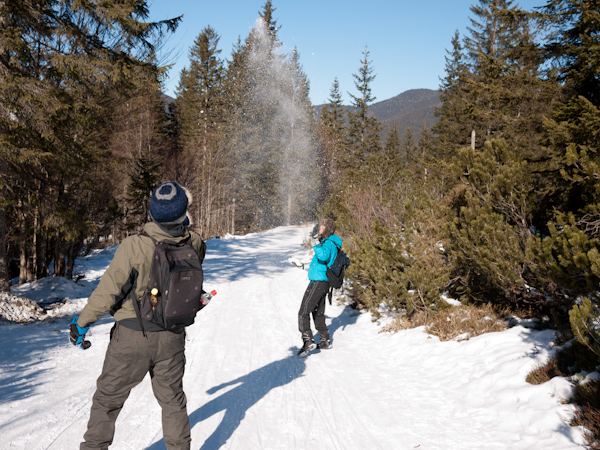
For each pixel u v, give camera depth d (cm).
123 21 902
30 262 1167
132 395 383
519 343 446
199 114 4578
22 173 853
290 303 845
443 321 553
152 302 221
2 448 279
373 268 627
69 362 482
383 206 1094
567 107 796
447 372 434
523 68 1105
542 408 323
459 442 304
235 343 568
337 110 6288
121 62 911
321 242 533
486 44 2841
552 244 411
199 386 412
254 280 1119
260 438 311
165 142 3594
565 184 609
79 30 874
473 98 2756
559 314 475
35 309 723
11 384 403
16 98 745
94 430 227
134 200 2192
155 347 228
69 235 927
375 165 1384
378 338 585
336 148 4503
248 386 414
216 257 1647
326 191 4231
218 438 307
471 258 529
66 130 922
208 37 4981
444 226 566
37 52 839
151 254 226
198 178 3803
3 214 786
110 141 1338
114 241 2436
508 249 482
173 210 231
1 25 762
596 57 820
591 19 876
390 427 332
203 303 248
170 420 239
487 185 545
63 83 880
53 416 334
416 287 595
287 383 425
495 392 369
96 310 216
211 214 4184
